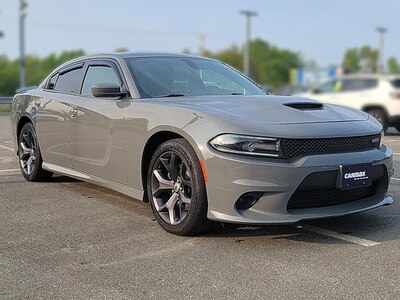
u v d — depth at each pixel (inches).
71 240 158.7
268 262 139.0
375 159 158.1
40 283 126.5
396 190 227.1
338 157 149.7
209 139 148.5
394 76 549.6
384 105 541.3
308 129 149.9
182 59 210.2
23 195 217.8
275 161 144.2
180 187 160.1
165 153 162.2
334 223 174.2
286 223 144.6
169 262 139.6
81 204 201.9
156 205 167.3
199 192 151.3
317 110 168.2
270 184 143.2
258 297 117.5
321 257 142.6
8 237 162.1
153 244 154.2
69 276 130.7
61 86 227.0
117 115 181.3
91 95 203.3
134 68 192.9
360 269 133.7
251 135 144.9
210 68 211.0
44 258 143.6
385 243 154.2
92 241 157.6
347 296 117.6
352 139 155.7
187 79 195.6
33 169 240.2
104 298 117.8
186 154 154.0
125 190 181.9
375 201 163.9
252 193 144.4
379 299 116.0
